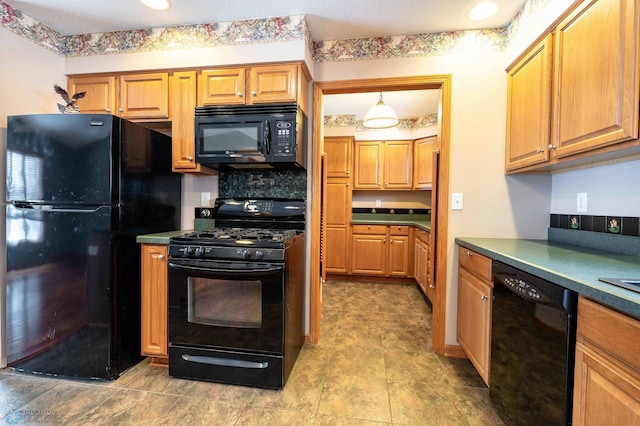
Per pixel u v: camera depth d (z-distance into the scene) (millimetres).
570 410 970
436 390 1688
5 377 1788
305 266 2266
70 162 1731
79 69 2197
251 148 1981
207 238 1765
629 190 1387
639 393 726
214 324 1740
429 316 2803
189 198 2400
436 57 2082
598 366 858
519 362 1253
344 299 3295
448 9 1824
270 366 1697
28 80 1998
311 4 1804
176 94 2119
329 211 4074
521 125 1808
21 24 1942
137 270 1917
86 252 1740
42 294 1782
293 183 2293
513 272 1304
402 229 3900
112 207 1732
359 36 2145
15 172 1774
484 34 2041
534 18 1646
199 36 2057
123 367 1829
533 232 2023
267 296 1688
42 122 1739
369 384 1740
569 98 1385
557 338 1016
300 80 1984
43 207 1760
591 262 1202
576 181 1749
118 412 1489
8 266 1804
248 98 2029
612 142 1140
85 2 1819
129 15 1953
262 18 1975
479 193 2066
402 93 3258
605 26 1166
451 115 2074
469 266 1856
